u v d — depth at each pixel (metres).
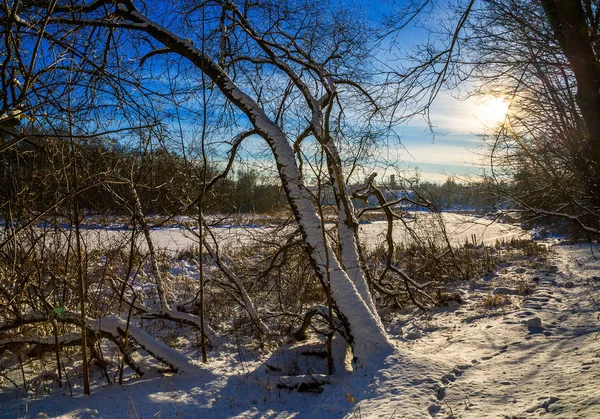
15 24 4.14
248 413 5.01
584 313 7.81
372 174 8.34
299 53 8.07
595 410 3.75
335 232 8.55
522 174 8.66
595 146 3.86
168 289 9.80
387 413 4.27
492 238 23.69
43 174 5.35
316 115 7.21
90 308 6.79
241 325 7.77
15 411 4.95
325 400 5.16
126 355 6.04
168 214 6.95
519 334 6.82
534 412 4.02
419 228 13.00
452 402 4.50
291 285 8.55
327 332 6.33
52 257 6.00
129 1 6.89
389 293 9.41
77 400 5.22
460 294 10.75
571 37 3.75
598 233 7.65
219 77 6.99
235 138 7.09
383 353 5.68
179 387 5.63
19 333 5.86
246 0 8.20
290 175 6.64
